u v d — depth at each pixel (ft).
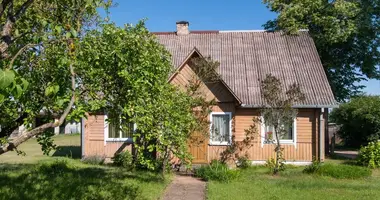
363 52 91.86
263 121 59.47
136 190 36.78
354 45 91.91
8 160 65.46
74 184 37.19
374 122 85.92
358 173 50.67
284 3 91.30
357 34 88.69
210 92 63.93
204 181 47.01
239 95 64.69
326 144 78.74
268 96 52.90
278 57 73.26
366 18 86.74
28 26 19.34
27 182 37.47
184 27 80.12
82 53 20.01
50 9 19.45
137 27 26.48
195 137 54.75
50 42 16.84
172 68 45.14
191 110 49.01
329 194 38.78
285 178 49.93
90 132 65.05
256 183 44.78
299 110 64.23
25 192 32.55
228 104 63.93
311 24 89.25
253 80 68.23
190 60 61.93
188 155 42.11
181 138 39.63
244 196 36.70
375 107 86.07
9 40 13.00
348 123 93.97
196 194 38.47
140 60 22.99
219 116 64.18
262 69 70.64
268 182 45.93
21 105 22.29
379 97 91.66
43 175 42.60
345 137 100.89
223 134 63.82
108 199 32.27
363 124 88.69
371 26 88.17
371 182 47.73
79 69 20.30
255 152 63.67
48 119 19.60
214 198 35.47
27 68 20.04
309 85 66.59
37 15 19.30
